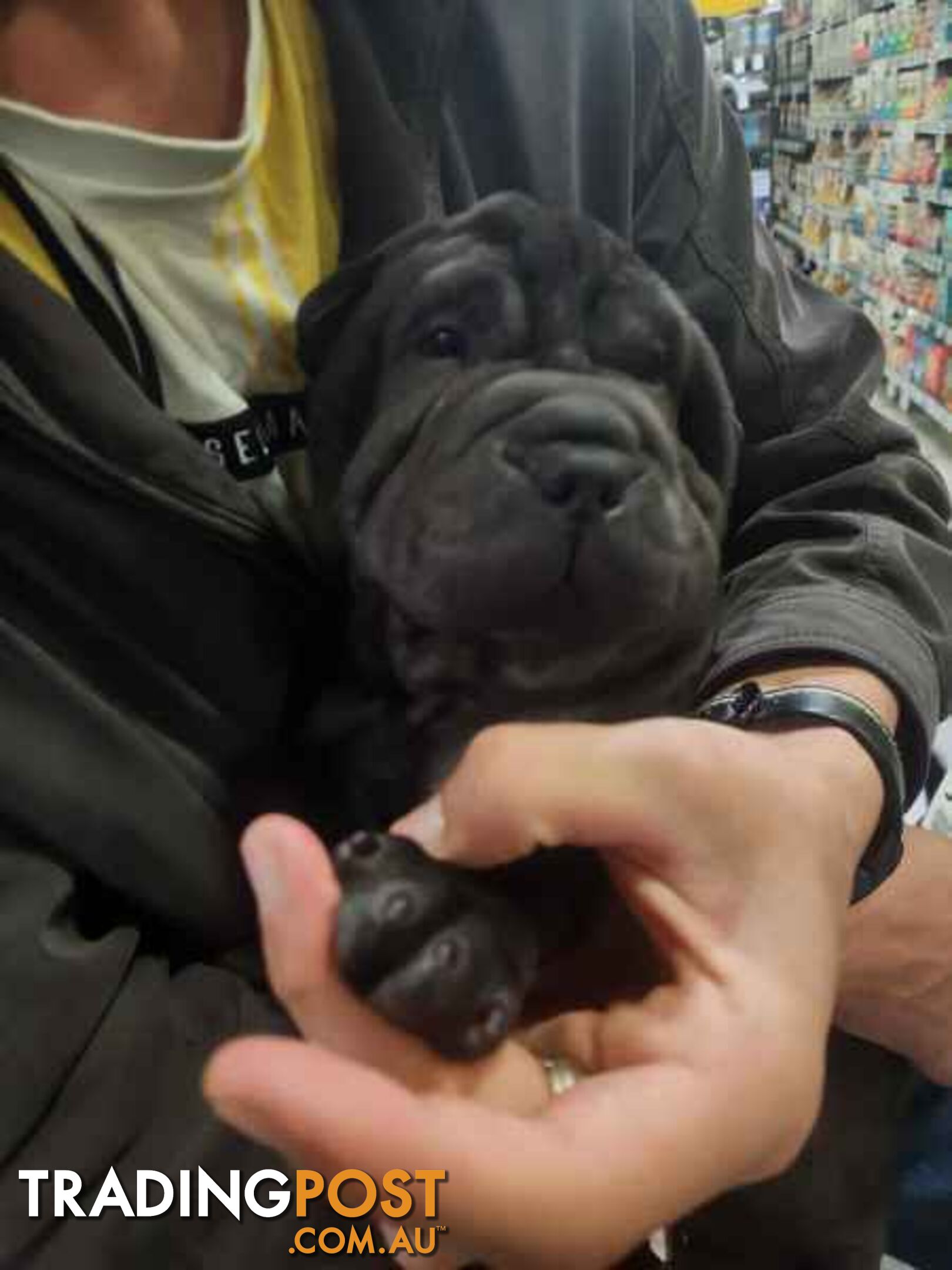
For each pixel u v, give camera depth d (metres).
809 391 0.36
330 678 0.28
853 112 1.15
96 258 0.27
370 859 0.19
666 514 0.22
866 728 0.25
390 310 0.25
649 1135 0.17
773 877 0.20
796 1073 0.18
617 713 0.23
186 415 0.28
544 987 0.22
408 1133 0.16
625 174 0.34
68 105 0.27
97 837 0.25
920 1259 0.39
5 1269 0.21
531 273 0.24
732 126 0.38
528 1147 0.17
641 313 0.24
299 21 0.30
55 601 0.26
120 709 0.26
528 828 0.19
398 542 0.22
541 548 0.21
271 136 0.29
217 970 0.26
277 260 0.29
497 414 0.22
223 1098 0.16
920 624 0.30
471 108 0.32
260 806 0.27
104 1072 0.23
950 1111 0.38
